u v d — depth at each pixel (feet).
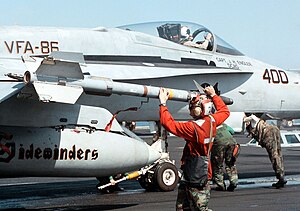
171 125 19.95
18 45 31.99
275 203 29.50
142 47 36.24
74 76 25.30
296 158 64.39
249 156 69.00
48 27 33.86
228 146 34.35
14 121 27.22
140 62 35.58
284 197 31.86
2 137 26.61
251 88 39.93
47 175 28.02
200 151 19.77
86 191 36.58
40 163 27.17
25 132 27.14
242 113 38.06
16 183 41.86
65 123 28.17
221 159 34.60
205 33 39.73
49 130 27.58
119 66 34.32
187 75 36.68
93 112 29.09
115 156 28.86
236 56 40.65
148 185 36.06
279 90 41.29
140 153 30.01
